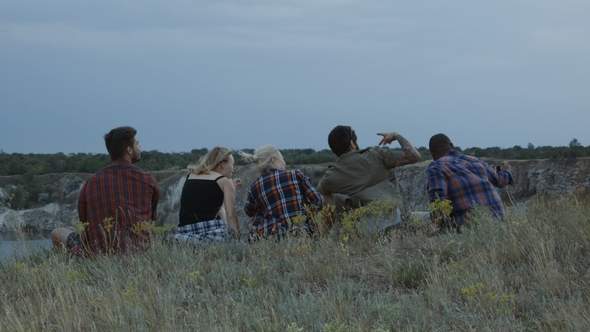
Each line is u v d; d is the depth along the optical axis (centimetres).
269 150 674
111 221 601
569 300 390
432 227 582
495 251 495
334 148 686
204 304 427
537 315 380
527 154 9775
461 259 483
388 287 461
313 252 542
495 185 701
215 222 657
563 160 8738
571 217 587
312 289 461
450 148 685
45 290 479
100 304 411
